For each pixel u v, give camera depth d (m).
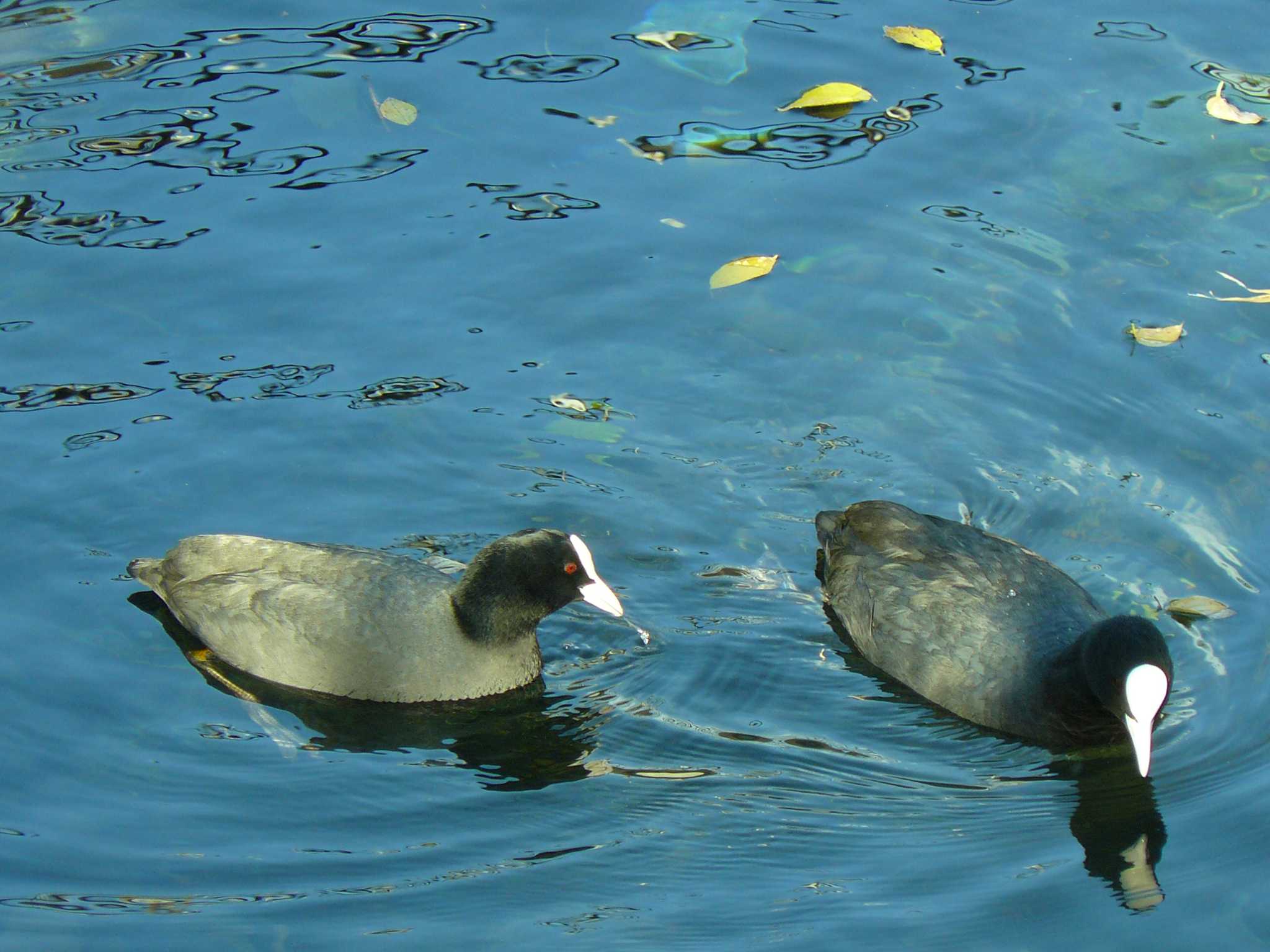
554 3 16.19
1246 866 8.45
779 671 10.27
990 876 8.48
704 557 10.99
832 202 13.84
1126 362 12.38
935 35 15.62
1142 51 15.57
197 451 11.31
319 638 9.88
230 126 14.35
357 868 8.43
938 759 9.59
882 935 8.00
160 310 12.46
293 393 11.84
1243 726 9.55
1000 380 12.29
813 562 11.08
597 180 13.98
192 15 15.88
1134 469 11.54
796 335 12.66
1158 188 13.98
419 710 9.89
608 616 10.70
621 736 9.66
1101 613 10.16
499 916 8.09
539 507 11.16
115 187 13.59
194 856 8.45
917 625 10.27
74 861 8.35
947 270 13.20
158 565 10.26
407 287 12.85
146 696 9.70
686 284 13.03
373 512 10.98
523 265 13.12
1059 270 13.21
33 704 9.50
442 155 14.17
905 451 11.74
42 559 10.48
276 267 12.93
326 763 9.29
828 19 16.06
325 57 15.27
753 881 8.44
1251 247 13.37
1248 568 10.70
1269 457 11.51
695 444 11.76
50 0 15.98
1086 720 9.54
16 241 12.95
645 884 8.40
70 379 11.80
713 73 15.25
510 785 9.17
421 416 11.75
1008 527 11.13
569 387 12.12
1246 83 15.07
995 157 14.34
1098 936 7.98
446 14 16.03
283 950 7.78
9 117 14.27
